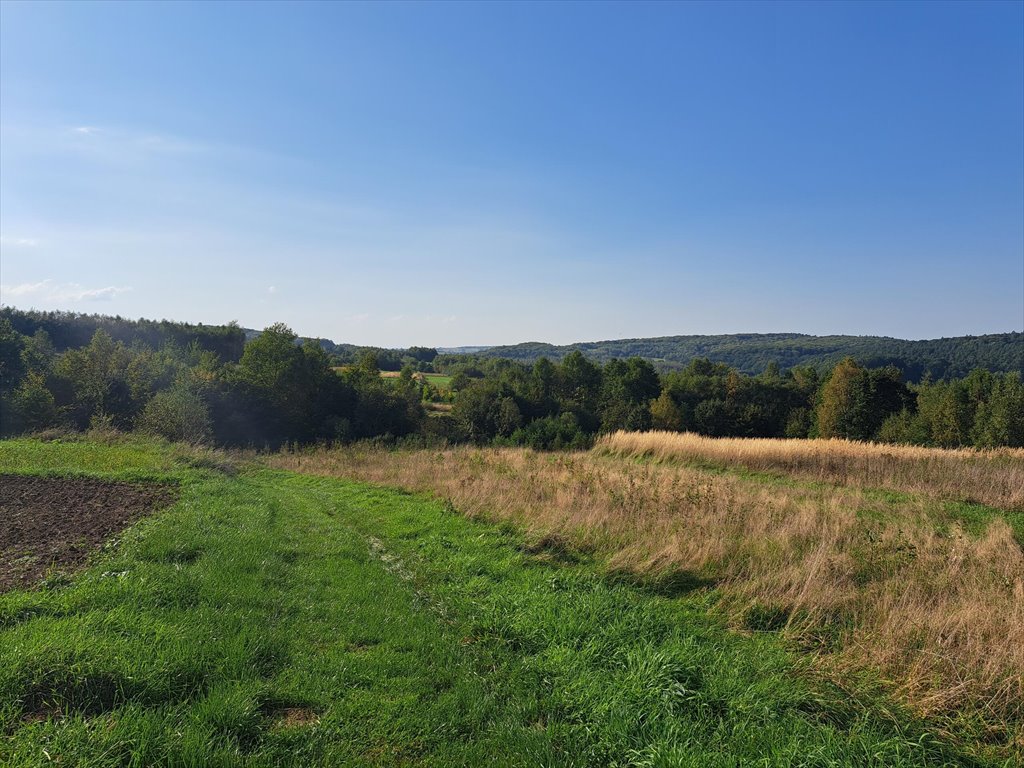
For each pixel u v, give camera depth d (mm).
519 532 9281
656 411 59469
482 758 3617
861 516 10508
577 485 12102
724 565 7352
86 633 4398
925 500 12766
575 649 5141
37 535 7785
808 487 14891
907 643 5016
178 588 5637
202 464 17094
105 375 35781
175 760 3219
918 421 47031
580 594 6383
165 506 10109
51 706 3586
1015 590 5926
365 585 6633
